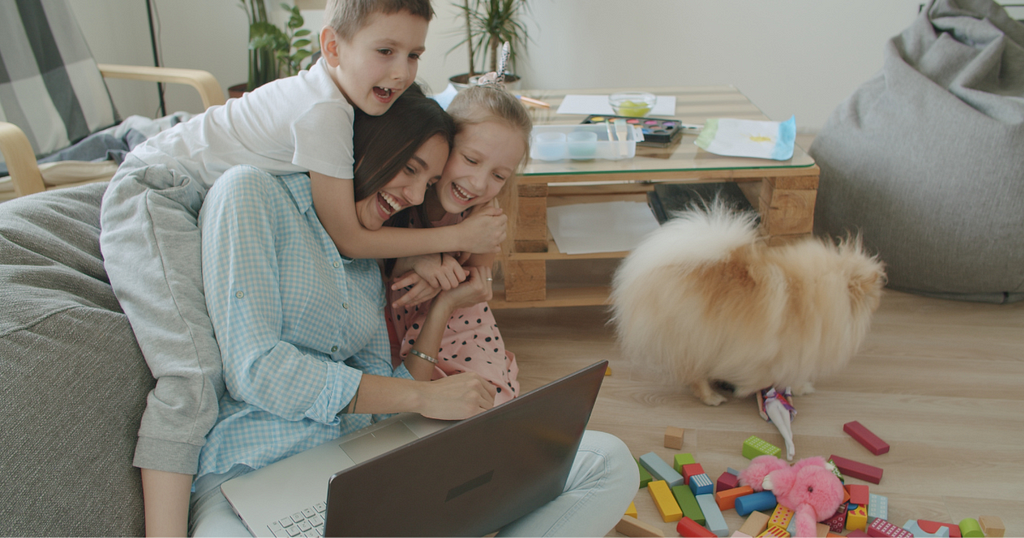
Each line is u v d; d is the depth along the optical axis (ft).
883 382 5.31
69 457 2.58
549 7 10.03
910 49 7.08
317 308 3.24
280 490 2.85
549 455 2.82
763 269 4.57
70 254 3.16
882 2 9.53
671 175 5.25
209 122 3.62
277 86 3.60
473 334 4.21
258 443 3.05
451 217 4.19
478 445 2.45
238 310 2.94
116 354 2.80
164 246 3.02
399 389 3.18
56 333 2.68
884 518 3.93
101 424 2.68
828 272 4.61
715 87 7.71
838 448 4.63
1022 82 6.58
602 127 5.97
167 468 2.74
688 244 4.61
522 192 5.46
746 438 4.76
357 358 3.76
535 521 3.04
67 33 6.94
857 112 6.91
